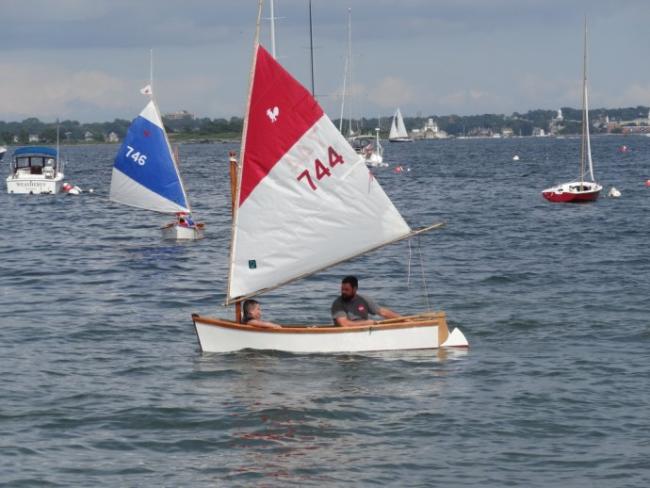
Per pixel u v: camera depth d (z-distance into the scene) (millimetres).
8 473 30906
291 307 58250
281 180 44719
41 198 154375
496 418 36031
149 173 96875
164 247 90312
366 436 34281
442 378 41250
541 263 75375
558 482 30125
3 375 42500
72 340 49812
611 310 55750
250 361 43906
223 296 63062
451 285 65562
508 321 53031
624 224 103875
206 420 35969
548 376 41688
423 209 128750
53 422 35906
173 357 45406
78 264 78812
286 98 44188
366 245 45438
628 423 35438
